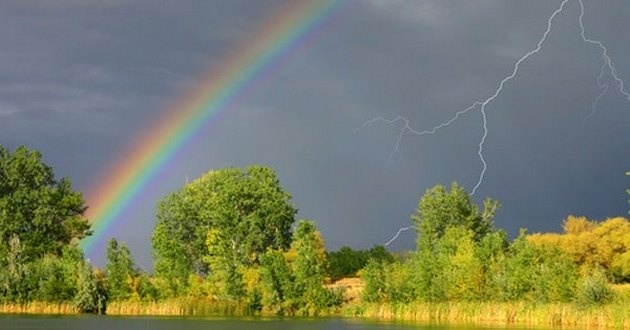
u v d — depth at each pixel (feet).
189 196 513.86
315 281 391.04
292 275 393.09
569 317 302.25
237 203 502.79
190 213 509.35
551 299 315.78
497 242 358.84
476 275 344.28
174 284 400.67
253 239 494.18
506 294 333.21
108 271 394.93
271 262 393.70
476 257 351.05
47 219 484.74
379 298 378.94
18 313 375.86
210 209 504.02
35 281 384.47
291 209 516.73
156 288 397.60
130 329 277.85
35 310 380.17
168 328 286.87
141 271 403.34
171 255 428.97
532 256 334.44
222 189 508.53
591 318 294.25
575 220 521.24
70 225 494.18
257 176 521.65
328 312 388.78
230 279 392.88
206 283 400.47
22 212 482.28
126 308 386.93
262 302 390.01
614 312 288.30
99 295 386.32
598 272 334.85
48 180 504.02
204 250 502.38
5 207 478.59
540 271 325.42
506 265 341.21
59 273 390.01
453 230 402.72
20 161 495.00
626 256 449.48
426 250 401.08
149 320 336.70
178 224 509.76
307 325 309.63
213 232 466.70
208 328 288.10
